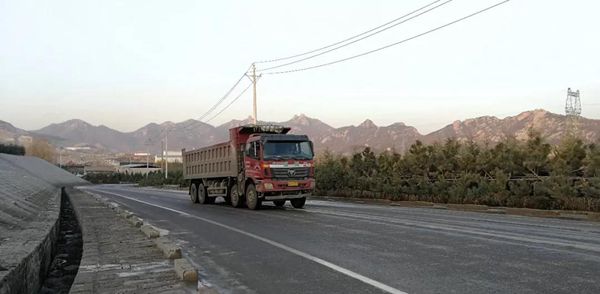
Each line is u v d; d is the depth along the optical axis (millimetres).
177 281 7250
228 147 24016
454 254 9133
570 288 6559
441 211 19234
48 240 11109
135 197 38375
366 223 14492
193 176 29641
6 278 6367
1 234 10703
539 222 14703
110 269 8062
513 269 7754
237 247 10914
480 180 22531
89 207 21938
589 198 18078
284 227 14133
